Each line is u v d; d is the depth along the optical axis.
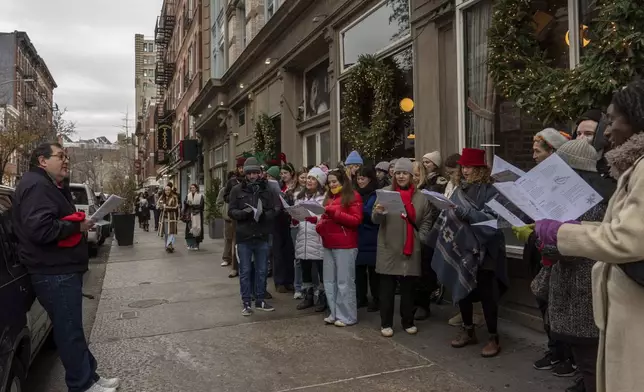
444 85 7.26
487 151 6.44
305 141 13.67
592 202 2.23
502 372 4.25
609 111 2.11
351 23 10.05
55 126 34.72
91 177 63.53
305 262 6.54
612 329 1.99
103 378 4.18
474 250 4.30
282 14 13.12
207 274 9.52
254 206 6.34
